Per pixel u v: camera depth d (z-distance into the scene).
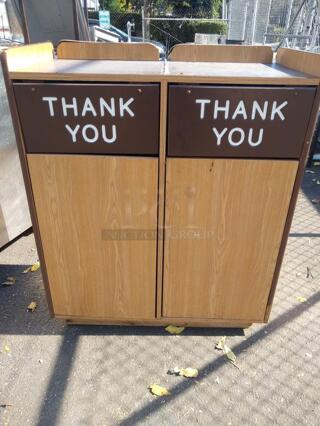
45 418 1.65
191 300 1.99
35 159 1.62
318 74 1.49
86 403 1.72
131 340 2.06
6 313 2.24
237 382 1.83
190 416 1.67
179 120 1.51
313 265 2.73
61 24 3.44
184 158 1.59
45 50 1.96
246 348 2.02
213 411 1.69
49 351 1.98
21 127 1.55
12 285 2.48
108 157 1.60
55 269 1.91
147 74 1.43
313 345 2.04
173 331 2.11
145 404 1.72
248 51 2.19
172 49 2.21
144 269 1.89
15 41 3.43
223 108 1.48
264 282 1.92
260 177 1.63
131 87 1.45
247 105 1.47
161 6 15.12
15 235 2.69
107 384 1.81
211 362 1.93
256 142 1.55
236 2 9.54
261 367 1.91
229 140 1.55
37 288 2.46
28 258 2.79
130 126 1.53
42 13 3.34
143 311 2.03
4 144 2.45
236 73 1.54
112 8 17.23
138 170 1.63
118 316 2.05
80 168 1.64
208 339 2.07
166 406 1.71
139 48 2.23
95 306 2.02
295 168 1.61
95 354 1.97
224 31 14.29
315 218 3.45
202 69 1.71
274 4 8.31
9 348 2.00
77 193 1.70
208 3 15.38
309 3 6.10
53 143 1.58
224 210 1.72
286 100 1.46
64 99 1.48
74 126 1.54
